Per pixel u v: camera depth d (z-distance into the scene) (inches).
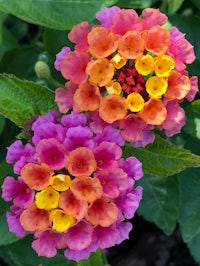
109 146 5.8
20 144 6.0
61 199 5.6
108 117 5.9
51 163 5.7
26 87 6.7
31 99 6.7
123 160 6.1
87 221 5.8
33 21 7.3
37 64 7.4
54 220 5.6
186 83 6.2
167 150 6.6
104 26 6.3
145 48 6.0
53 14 7.3
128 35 5.9
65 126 6.1
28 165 5.7
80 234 5.8
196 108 7.4
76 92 6.0
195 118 7.4
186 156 6.5
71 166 5.6
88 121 6.2
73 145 5.9
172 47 6.3
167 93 6.1
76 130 5.8
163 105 6.0
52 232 5.9
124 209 5.9
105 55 5.9
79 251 6.0
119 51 5.9
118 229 6.1
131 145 6.5
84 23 6.3
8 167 6.9
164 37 6.1
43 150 5.8
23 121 6.8
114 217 5.7
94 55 5.9
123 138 6.1
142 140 6.3
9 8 7.2
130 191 6.0
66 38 8.0
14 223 6.1
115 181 5.8
